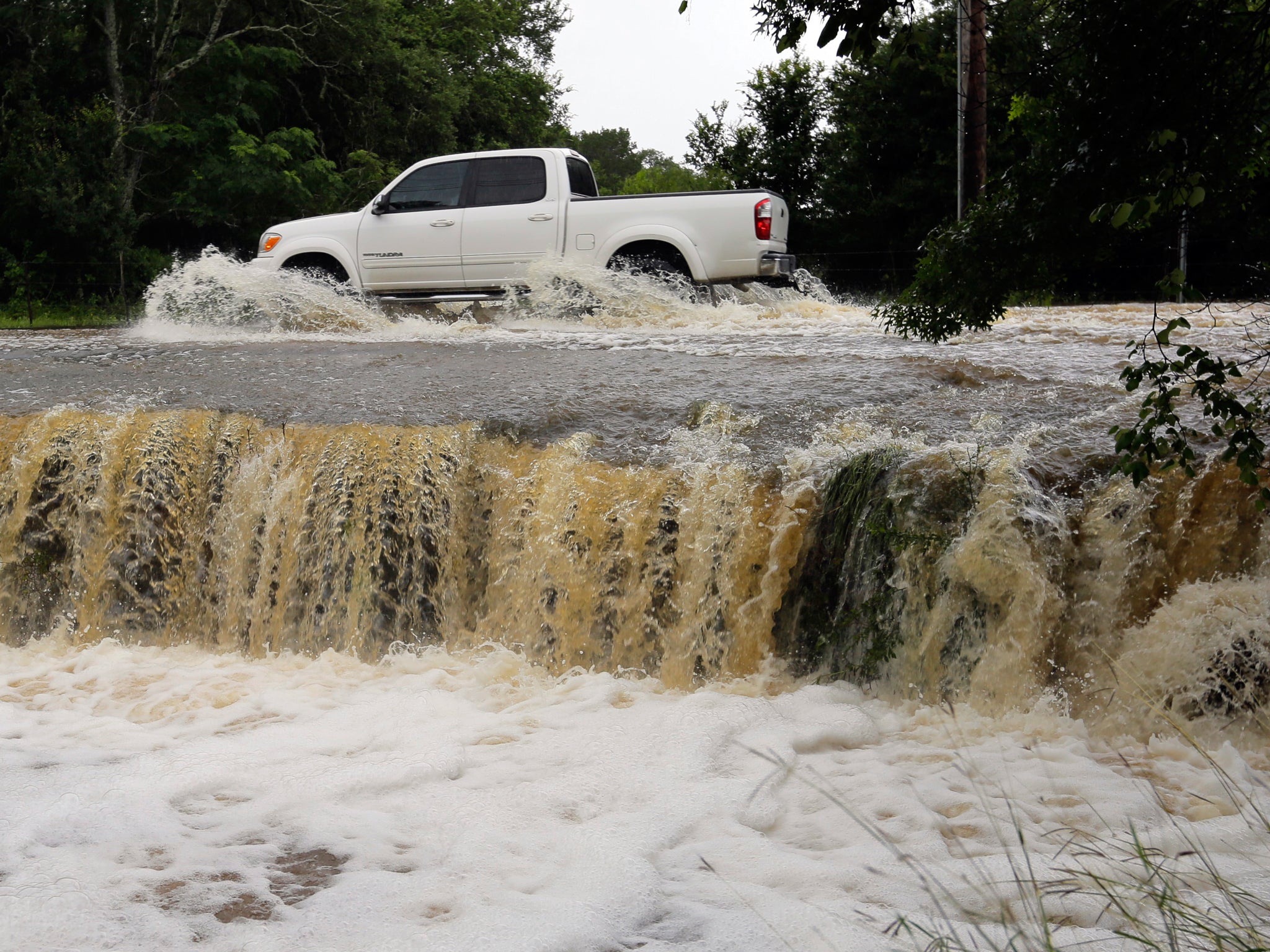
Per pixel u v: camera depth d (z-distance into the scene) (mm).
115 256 24453
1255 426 4434
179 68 26891
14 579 6309
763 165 31734
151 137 26078
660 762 4137
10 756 4242
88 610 6254
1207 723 4422
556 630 5703
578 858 3295
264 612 6160
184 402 6879
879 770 4074
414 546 5992
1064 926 2742
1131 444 3973
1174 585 4750
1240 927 2637
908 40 4191
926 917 2844
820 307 11727
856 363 7578
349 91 30812
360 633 5922
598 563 5672
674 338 9391
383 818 3648
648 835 3453
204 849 3385
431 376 7570
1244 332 8750
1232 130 4195
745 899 3002
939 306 5633
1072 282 22438
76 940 2781
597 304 11547
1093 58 4262
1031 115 4770
